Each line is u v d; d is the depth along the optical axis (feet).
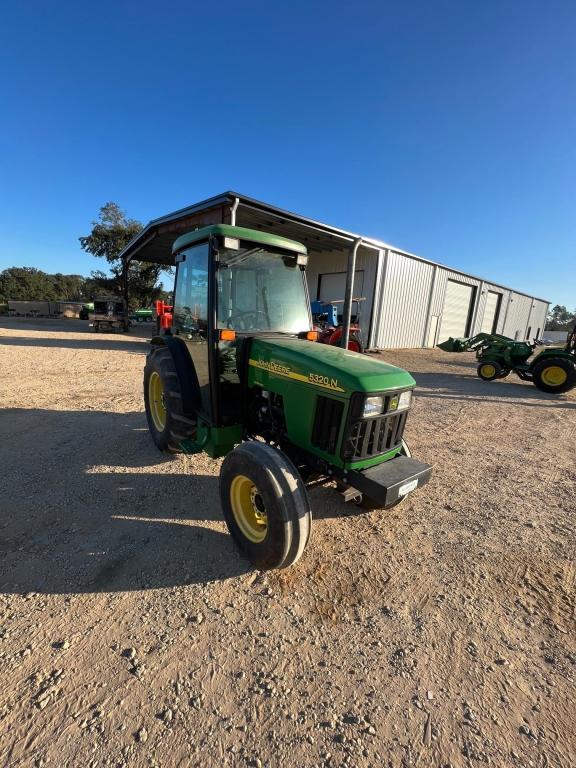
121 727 5.28
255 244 10.78
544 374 31.19
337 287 62.34
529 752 5.21
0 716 5.35
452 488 12.96
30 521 9.89
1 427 16.65
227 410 10.64
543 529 10.66
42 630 6.77
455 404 25.53
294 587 8.11
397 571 8.75
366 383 7.94
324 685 6.05
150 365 14.44
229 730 5.32
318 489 12.14
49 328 74.59
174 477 12.50
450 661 6.57
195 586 7.97
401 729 5.44
